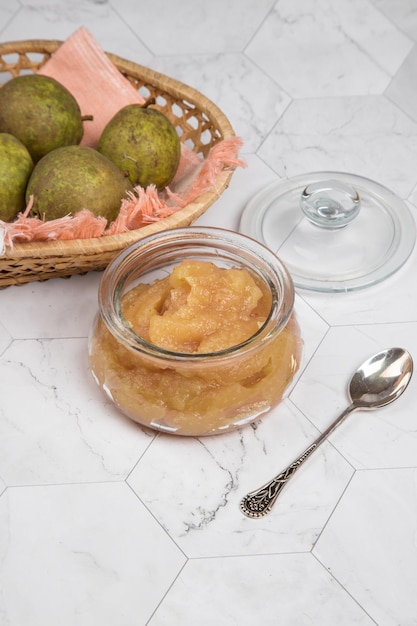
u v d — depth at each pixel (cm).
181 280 79
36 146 88
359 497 78
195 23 106
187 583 75
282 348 79
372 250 90
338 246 90
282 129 100
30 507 78
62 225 80
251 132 100
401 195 95
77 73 95
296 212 93
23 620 74
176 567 76
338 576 75
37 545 76
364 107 102
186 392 77
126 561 76
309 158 98
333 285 88
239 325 78
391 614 74
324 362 84
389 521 77
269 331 77
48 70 95
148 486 79
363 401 82
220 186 86
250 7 106
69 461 80
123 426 81
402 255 90
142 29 106
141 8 106
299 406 82
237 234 80
